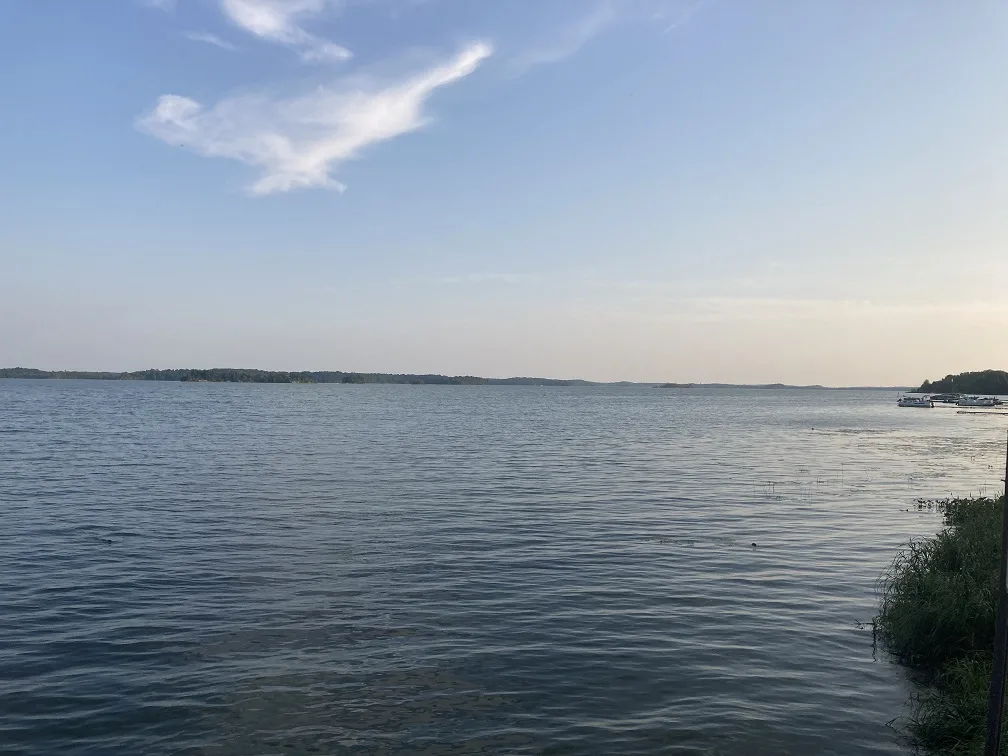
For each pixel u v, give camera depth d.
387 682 11.50
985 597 13.30
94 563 18.27
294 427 70.19
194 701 10.78
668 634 13.74
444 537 21.73
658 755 9.45
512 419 95.50
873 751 9.60
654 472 39.25
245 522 23.50
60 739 9.73
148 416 83.62
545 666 12.17
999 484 36.00
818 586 17.06
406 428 72.44
